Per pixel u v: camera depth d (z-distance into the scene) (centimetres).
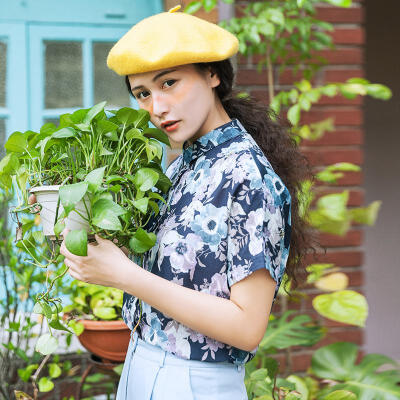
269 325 229
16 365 233
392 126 475
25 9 261
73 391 246
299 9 263
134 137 120
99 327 196
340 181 272
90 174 109
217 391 121
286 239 125
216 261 116
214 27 126
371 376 229
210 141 126
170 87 119
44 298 125
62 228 109
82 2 266
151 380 124
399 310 442
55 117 267
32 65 263
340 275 241
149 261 125
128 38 120
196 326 113
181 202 124
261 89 265
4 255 224
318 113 271
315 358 239
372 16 465
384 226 467
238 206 115
